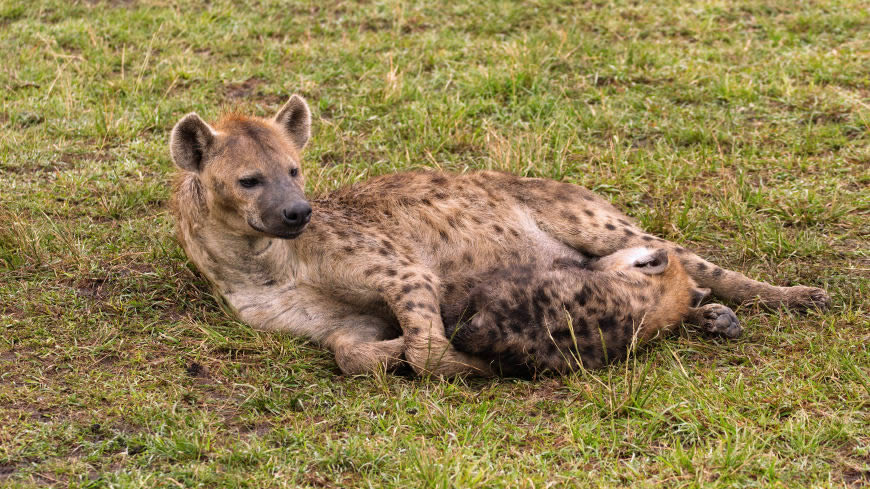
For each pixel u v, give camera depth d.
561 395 7.52
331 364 8.15
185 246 8.88
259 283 8.57
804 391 7.34
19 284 9.02
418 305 8.20
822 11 15.95
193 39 15.27
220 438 6.84
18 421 6.94
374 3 16.45
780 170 11.55
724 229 10.47
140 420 7.02
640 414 7.16
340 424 7.09
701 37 15.25
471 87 13.49
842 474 6.41
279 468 6.43
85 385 7.48
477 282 8.88
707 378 7.59
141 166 11.73
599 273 8.32
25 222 10.02
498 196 9.59
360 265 8.43
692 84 13.62
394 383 7.74
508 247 9.41
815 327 8.50
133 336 8.33
